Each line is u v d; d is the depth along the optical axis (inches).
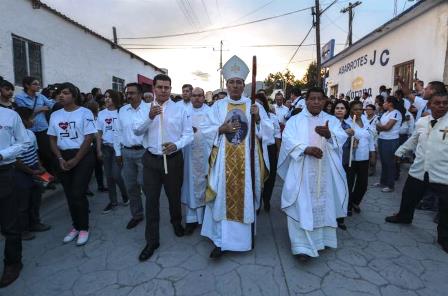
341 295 118.2
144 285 127.1
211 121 156.4
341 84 716.0
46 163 242.4
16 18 315.0
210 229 158.1
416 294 118.3
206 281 128.7
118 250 156.5
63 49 401.7
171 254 151.2
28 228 177.5
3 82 165.8
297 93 281.0
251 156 148.4
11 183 128.9
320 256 146.9
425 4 361.7
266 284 125.9
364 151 191.2
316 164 144.2
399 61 452.1
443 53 354.6
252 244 152.3
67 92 158.6
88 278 133.1
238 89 153.5
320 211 144.1
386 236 167.5
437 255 147.0
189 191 176.6
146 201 152.3
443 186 152.9
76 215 165.5
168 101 156.7
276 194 246.4
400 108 267.4
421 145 166.6
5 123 125.7
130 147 178.9
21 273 138.0
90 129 160.7
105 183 287.6
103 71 525.3
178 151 160.7
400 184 269.6
